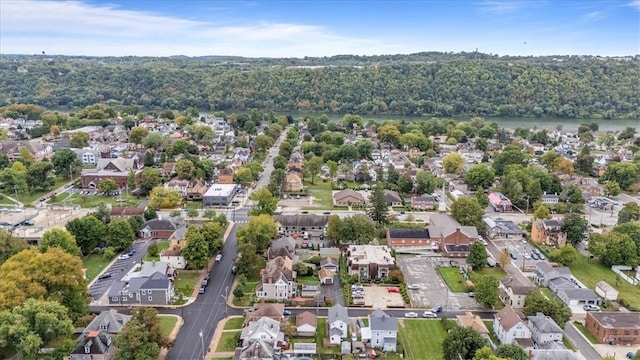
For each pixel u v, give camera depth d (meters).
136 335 103.56
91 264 161.62
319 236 186.25
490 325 128.25
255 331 114.56
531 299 129.38
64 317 109.81
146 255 169.25
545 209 198.88
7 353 111.56
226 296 141.38
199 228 173.62
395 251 174.88
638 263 161.88
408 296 142.75
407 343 119.31
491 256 172.25
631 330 119.75
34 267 121.25
